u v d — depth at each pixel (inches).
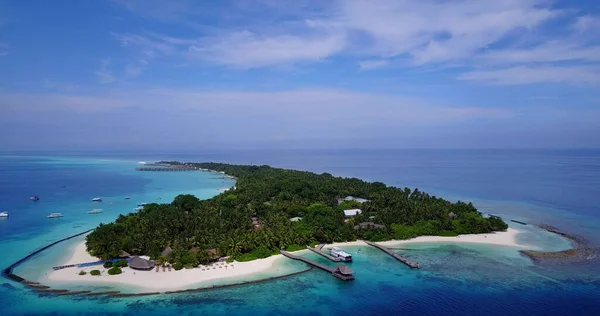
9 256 4416.8
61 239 5211.6
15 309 3088.1
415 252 4709.6
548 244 5044.3
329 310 3198.8
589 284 3683.6
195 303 3260.3
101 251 4252.0
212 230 4817.9
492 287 3634.4
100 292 3403.1
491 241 5177.2
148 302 3253.0
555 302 3316.9
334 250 4510.3
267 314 3112.7
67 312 3058.6
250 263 4220.0
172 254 4079.7
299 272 4001.0
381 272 4035.4
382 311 3193.9
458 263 4303.6
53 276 3752.5
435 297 3435.0
